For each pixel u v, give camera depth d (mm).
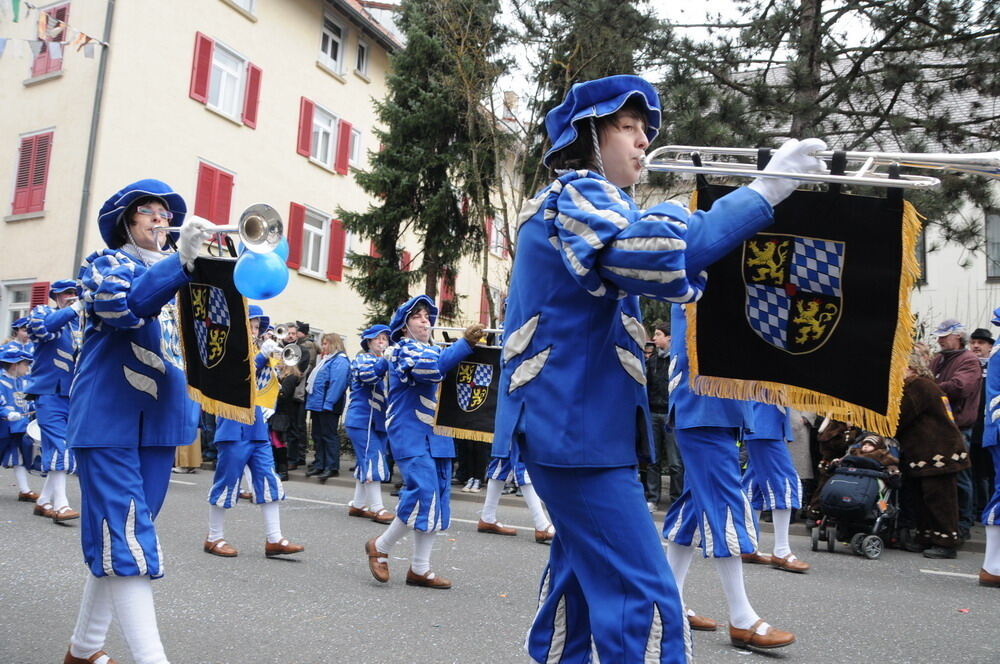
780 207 2668
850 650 4520
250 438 6625
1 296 18047
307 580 5836
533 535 8562
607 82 2363
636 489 2240
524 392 2273
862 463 7973
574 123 2371
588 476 2205
